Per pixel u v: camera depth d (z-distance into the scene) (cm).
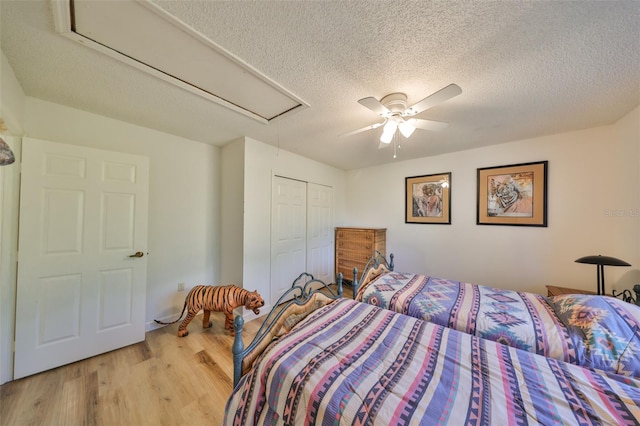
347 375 93
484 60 131
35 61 135
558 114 197
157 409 141
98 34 115
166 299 250
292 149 304
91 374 170
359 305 162
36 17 104
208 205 286
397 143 274
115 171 203
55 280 177
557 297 166
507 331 135
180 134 253
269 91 166
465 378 93
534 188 254
